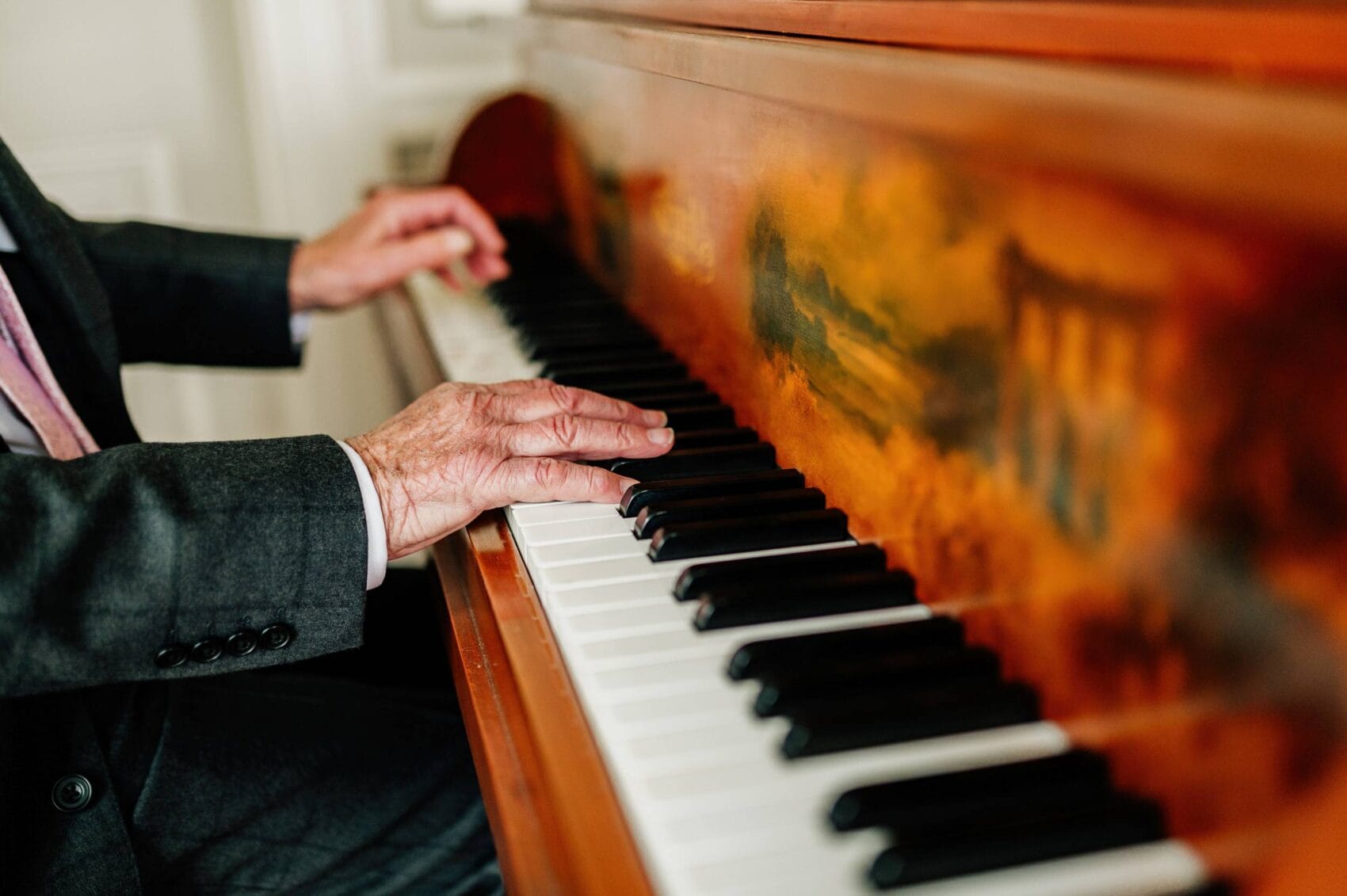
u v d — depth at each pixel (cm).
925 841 53
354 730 105
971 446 69
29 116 256
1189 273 51
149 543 82
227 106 271
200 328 156
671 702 65
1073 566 61
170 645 83
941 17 67
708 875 53
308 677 111
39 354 112
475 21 259
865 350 81
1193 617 53
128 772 97
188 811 98
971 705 63
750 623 74
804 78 74
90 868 93
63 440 111
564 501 94
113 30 257
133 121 265
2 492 81
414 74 276
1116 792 58
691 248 119
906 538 78
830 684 65
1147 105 44
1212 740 52
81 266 125
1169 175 43
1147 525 55
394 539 89
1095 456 58
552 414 97
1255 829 50
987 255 66
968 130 56
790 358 95
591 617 75
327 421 297
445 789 104
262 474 86
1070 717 62
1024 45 59
